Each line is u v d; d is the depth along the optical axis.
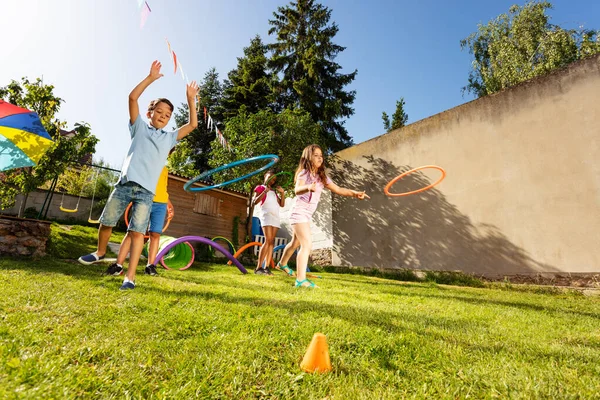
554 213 6.54
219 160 12.60
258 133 12.30
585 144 6.35
